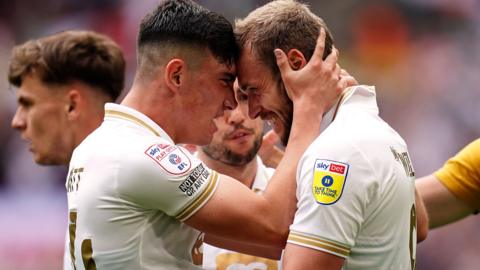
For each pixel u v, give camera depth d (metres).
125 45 31.98
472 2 34.38
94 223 8.17
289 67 8.34
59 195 24.06
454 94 32.28
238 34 8.65
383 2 33.38
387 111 32.00
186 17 8.47
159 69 8.48
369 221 7.74
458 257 25.23
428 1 33.62
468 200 10.31
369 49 33.00
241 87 8.71
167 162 8.07
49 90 10.97
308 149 7.94
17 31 33.00
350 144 7.71
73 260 8.55
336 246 7.51
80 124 11.05
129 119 8.45
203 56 8.47
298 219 7.73
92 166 8.28
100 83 11.07
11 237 21.94
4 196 23.66
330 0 33.38
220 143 10.30
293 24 8.41
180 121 8.61
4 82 29.34
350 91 8.40
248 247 9.45
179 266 8.40
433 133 31.12
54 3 33.31
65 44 10.87
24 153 26.70
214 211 8.09
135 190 8.04
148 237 8.18
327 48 8.59
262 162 11.38
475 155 10.20
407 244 8.11
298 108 8.34
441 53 33.03
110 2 32.88
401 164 8.07
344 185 7.55
